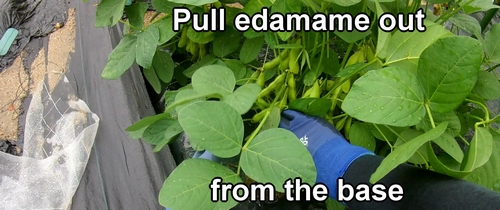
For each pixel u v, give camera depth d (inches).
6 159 36.5
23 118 40.3
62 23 44.5
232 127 18.6
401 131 25.3
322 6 23.5
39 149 36.2
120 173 32.4
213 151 18.1
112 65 29.0
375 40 26.6
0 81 42.9
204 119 18.1
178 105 23.1
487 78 24.7
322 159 24.0
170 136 23.3
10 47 44.6
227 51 30.7
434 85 17.5
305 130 26.0
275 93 28.5
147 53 27.0
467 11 26.2
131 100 35.0
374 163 20.9
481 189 15.5
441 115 22.8
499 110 34.2
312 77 26.6
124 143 33.4
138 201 30.9
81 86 38.3
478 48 16.0
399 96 17.7
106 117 35.2
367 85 17.8
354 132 25.5
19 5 47.4
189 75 31.7
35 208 32.9
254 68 33.0
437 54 16.8
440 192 16.3
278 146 18.3
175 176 18.0
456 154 20.9
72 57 40.6
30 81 41.8
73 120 35.9
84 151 34.0
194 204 17.4
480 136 18.7
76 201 32.6
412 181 17.7
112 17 29.1
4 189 34.6
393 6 26.0
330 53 28.0
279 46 24.5
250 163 18.3
